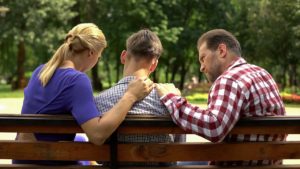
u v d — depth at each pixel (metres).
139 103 3.44
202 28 51.12
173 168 3.31
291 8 38.94
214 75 3.71
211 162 3.60
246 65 3.59
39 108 3.54
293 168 3.39
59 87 3.49
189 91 37.19
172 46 49.12
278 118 3.29
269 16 40.22
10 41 46.19
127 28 47.22
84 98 3.38
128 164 3.40
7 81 67.12
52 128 3.30
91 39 3.68
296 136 11.37
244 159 3.34
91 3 47.69
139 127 3.29
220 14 50.28
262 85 3.48
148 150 3.30
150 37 3.59
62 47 3.69
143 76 3.57
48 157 3.29
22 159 3.29
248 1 44.06
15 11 42.31
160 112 3.44
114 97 3.53
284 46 41.09
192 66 63.06
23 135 3.69
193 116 3.21
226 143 3.32
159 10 46.94
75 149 3.30
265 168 3.38
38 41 42.38
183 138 3.75
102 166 3.32
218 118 3.21
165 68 61.88
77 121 3.27
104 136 3.22
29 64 58.69
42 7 42.62
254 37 42.94
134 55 3.57
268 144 3.34
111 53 53.00
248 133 3.34
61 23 44.97
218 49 3.66
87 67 3.74
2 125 3.21
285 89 46.34
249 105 3.41
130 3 46.06
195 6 50.31
